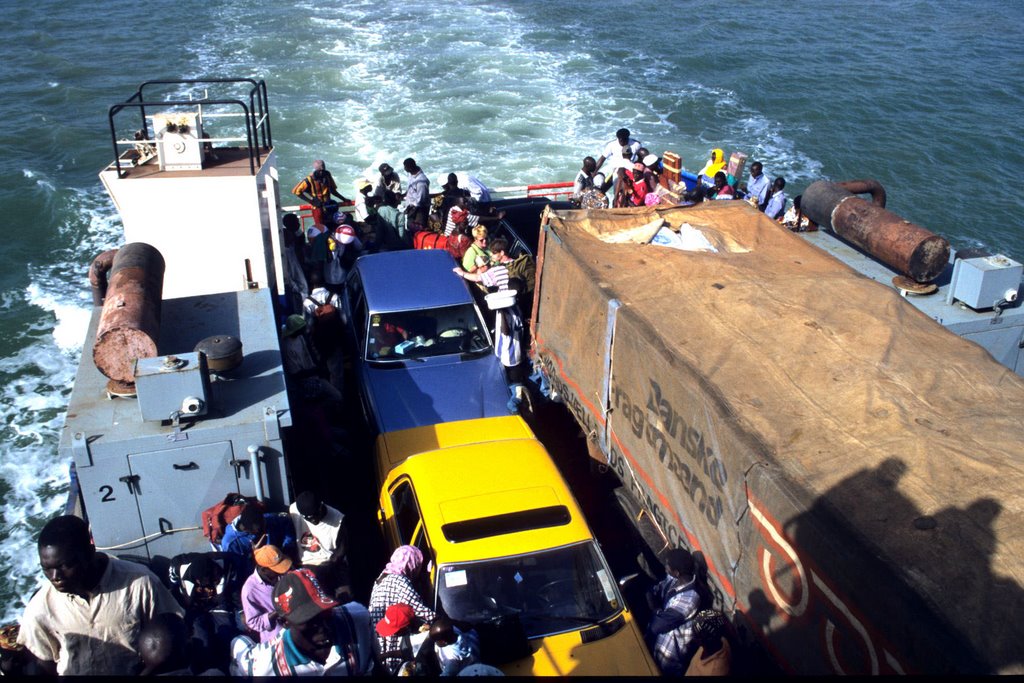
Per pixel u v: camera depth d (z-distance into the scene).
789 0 43.59
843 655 4.52
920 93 30.62
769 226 8.55
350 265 10.94
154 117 8.16
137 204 8.15
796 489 4.86
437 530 5.84
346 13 40.47
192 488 5.66
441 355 8.83
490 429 7.36
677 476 6.16
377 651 4.94
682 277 7.37
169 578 5.47
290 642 4.25
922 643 3.98
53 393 15.59
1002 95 30.53
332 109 28.53
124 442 5.39
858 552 4.39
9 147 26.38
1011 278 7.82
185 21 39.34
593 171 12.49
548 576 5.70
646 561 6.66
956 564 4.27
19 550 11.88
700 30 37.88
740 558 5.38
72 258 20.73
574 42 36.25
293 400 7.63
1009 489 4.73
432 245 10.80
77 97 30.16
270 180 8.74
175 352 6.39
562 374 8.27
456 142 26.20
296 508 5.55
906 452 5.06
